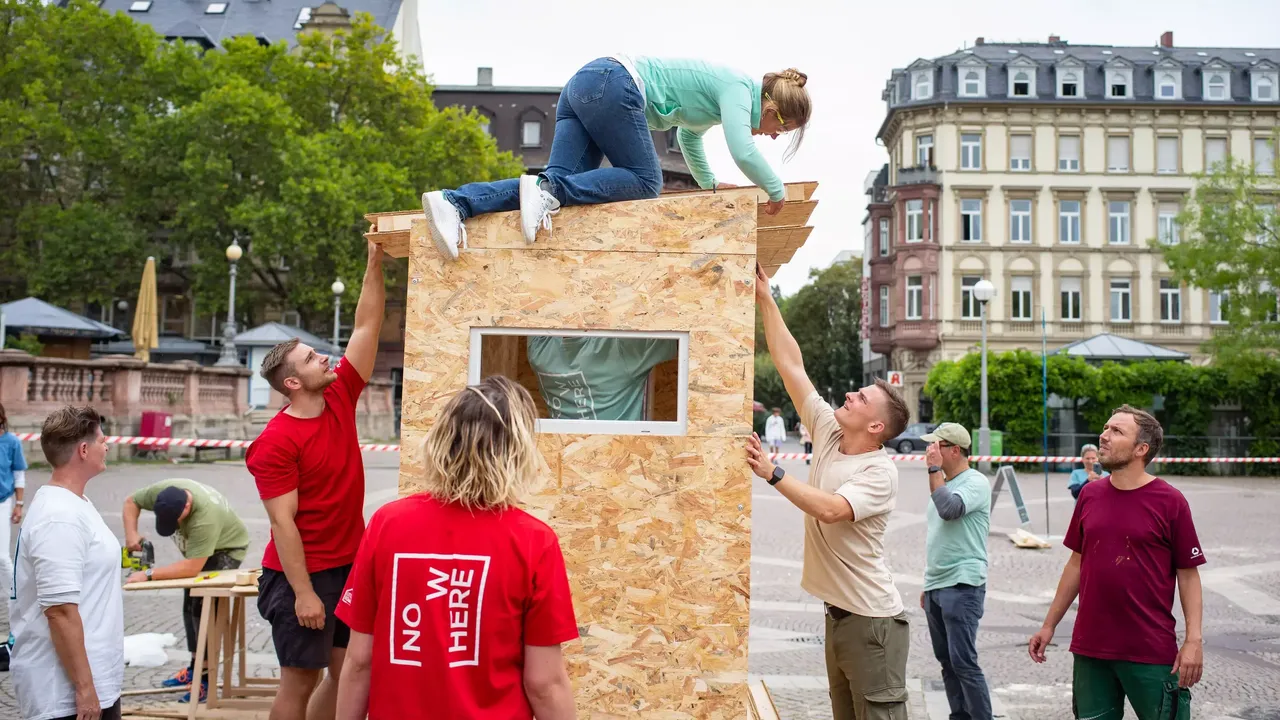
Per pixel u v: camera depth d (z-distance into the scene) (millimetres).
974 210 47219
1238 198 30266
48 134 33156
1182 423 27781
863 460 3949
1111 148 47094
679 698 3305
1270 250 29438
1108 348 31484
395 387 42875
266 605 3996
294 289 36625
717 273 3412
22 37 33969
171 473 18859
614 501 3354
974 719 5152
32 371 20219
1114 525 4059
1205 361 46281
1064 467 27297
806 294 69250
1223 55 50750
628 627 3328
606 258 3414
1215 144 46844
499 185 3449
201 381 25594
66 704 3562
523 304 3398
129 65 35438
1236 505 18609
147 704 5551
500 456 2354
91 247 34344
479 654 2299
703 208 3422
